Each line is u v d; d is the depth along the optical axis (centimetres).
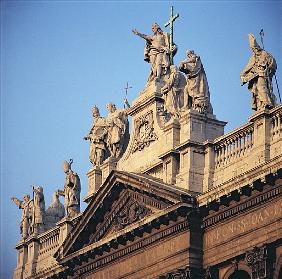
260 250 10225
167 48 12338
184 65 11525
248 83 10819
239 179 10369
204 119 11400
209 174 11125
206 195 10712
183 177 11194
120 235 11569
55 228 13675
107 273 11956
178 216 10931
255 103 10750
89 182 12950
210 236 10844
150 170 11894
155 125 11981
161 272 11119
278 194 10138
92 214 12038
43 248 13962
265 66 10706
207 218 10838
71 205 13438
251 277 10275
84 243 12312
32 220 14262
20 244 14288
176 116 11725
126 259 11681
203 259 10856
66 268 12638
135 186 11438
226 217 10650
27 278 13962
